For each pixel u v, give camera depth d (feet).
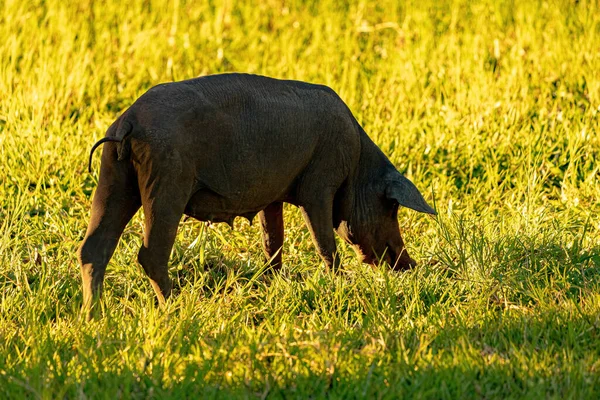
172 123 65.98
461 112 115.14
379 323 64.80
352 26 150.00
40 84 116.26
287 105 72.59
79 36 138.72
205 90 68.69
